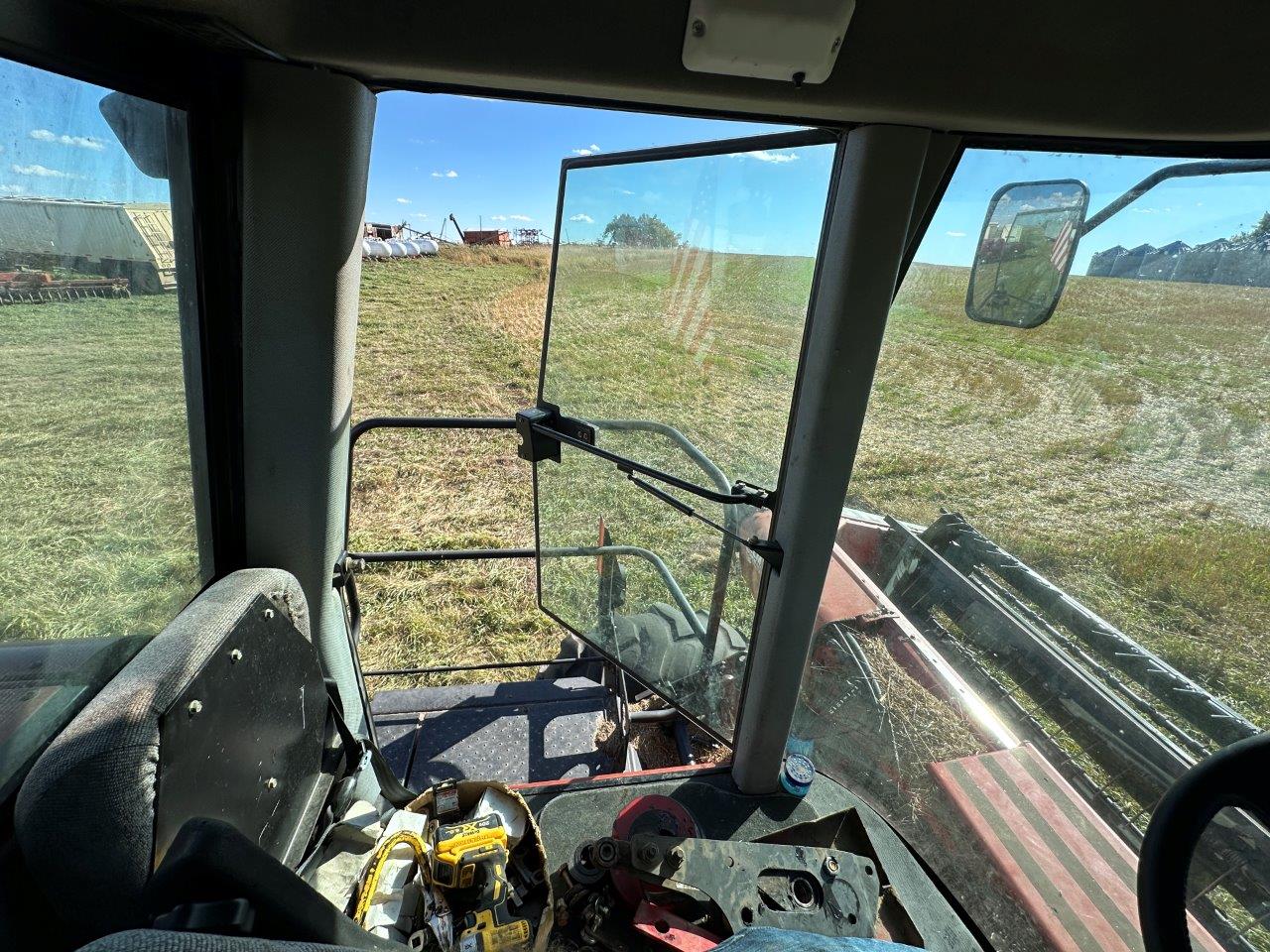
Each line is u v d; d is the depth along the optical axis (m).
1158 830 0.74
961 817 1.60
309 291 1.17
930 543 1.70
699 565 1.52
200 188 1.07
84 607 1.01
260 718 1.12
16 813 0.80
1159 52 0.79
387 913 1.20
